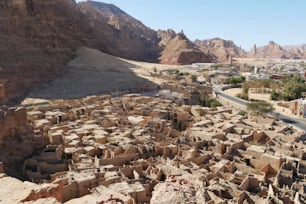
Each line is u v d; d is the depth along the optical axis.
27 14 160.50
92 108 74.00
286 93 112.88
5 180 15.10
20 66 119.56
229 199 31.05
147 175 36.56
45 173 35.88
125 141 48.47
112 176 33.44
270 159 42.91
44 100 98.88
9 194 13.68
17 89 105.06
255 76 170.38
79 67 150.62
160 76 146.50
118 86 121.38
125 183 30.98
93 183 31.08
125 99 88.06
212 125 65.06
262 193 34.19
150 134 54.62
